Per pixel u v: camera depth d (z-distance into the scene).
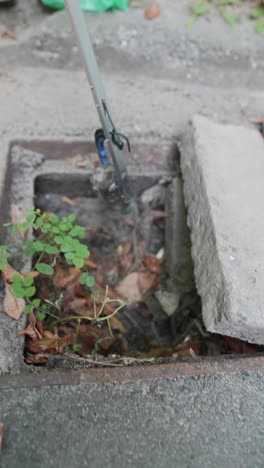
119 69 2.66
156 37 2.66
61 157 2.31
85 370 1.44
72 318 1.80
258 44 2.74
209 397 1.41
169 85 2.65
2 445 1.27
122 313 2.15
